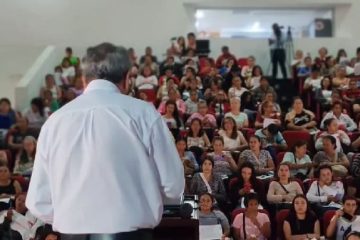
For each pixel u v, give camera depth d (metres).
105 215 1.50
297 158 6.62
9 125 8.70
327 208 5.51
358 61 11.25
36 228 4.99
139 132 1.56
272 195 5.75
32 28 12.55
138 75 10.37
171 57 11.09
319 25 13.52
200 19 14.74
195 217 2.00
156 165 1.57
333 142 6.66
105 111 1.56
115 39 12.80
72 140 1.55
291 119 8.11
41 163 1.59
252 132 7.57
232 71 10.46
